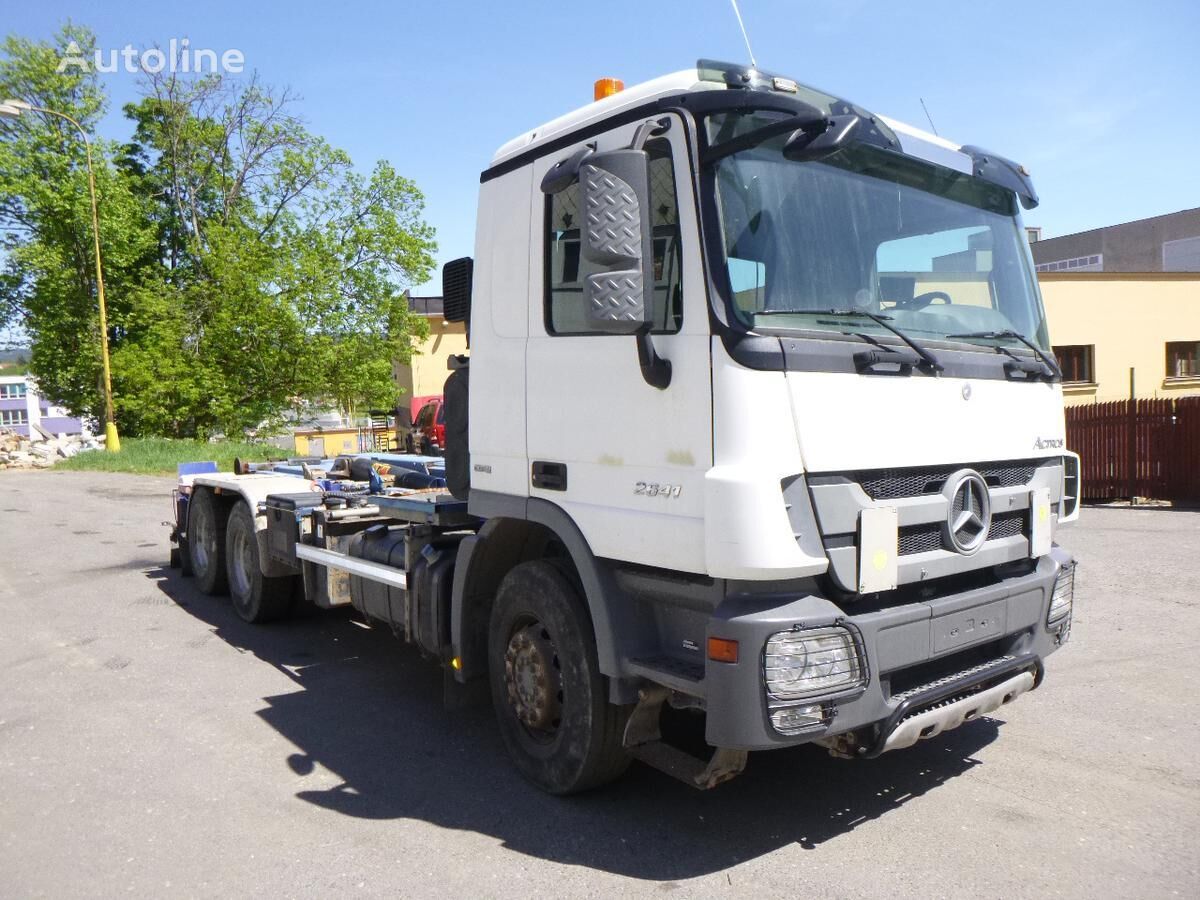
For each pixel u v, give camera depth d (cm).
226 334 3056
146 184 3428
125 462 2436
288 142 3272
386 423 3234
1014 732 499
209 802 434
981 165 442
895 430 357
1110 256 4000
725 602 336
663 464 356
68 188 3091
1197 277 2388
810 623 327
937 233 412
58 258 3112
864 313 367
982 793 426
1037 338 453
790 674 323
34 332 3306
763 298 342
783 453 326
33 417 8094
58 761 483
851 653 335
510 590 448
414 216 3191
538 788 444
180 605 848
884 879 352
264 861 377
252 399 3225
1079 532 1126
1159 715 519
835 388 340
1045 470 432
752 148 351
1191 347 2436
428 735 521
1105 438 1423
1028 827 392
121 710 562
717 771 366
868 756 350
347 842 393
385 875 365
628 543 372
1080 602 771
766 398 326
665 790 439
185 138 3253
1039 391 429
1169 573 873
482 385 459
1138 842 377
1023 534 416
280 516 700
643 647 387
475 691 496
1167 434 1374
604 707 405
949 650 366
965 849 374
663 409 355
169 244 3509
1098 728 502
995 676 391
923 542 367
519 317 433
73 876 366
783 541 320
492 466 453
